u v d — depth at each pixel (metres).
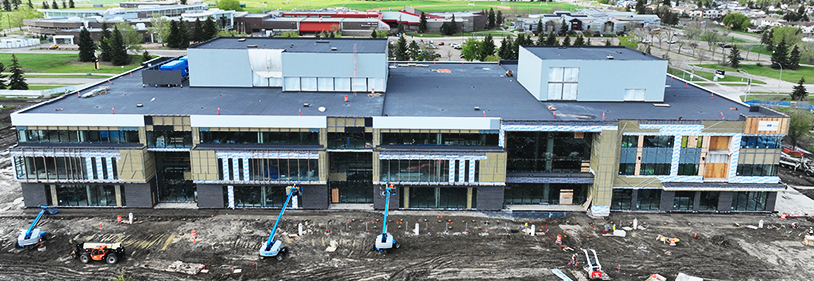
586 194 78.19
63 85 168.62
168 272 59.38
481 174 74.12
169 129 73.94
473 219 73.69
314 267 60.84
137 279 57.88
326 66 89.50
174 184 77.94
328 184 77.00
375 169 74.12
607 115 79.00
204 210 75.38
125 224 70.50
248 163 73.31
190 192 78.31
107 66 199.75
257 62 91.19
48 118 72.81
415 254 64.06
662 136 74.19
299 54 88.81
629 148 74.62
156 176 77.00
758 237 69.75
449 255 63.94
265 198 76.12
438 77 107.81
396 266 61.38
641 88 86.50
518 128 73.88
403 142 75.31
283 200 76.31
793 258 64.38
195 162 73.31
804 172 96.88
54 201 75.38
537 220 73.75
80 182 73.31
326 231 69.25
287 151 72.69
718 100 89.44
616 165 75.00
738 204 77.38
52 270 59.34
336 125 73.94
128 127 73.56
